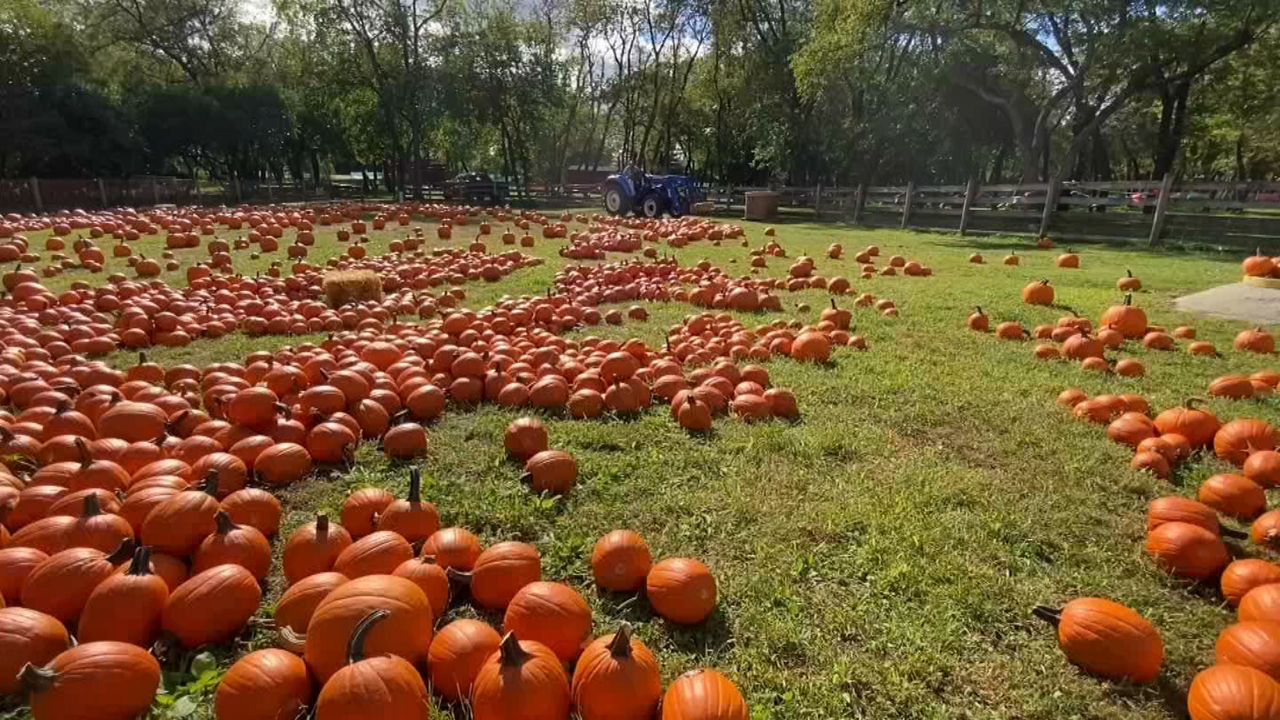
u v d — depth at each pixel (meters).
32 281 8.80
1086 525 3.49
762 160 32.62
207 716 2.30
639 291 9.07
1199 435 4.45
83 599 2.71
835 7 22.75
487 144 45.88
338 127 41.50
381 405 4.69
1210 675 2.28
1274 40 21.28
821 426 4.65
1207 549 3.08
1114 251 15.83
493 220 20.45
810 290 9.72
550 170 45.28
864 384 5.49
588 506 3.63
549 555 3.22
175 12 35.91
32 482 3.55
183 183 27.84
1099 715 2.36
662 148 45.25
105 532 3.02
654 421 4.68
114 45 36.31
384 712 2.03
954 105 27.11
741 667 2.53
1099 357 6.25
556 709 2.19
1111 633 2.48
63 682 2.17
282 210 20.45
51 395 4.66
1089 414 4.83
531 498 3.71
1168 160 25.28
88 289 8.57
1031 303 8.83
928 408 4.97
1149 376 5.88
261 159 38.19
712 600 2.75
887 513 3.51
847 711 2.34
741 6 31.42
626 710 2.17
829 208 27.44
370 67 36.06
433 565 2.79
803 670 2.52
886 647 2.61
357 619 2.35
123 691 2.22
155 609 2.60
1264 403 5.18
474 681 2.27
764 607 2.84
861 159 29.23
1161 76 20.72
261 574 3.01
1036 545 3.31
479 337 6.44
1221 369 6.12
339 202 29.67
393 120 35.34
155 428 4.26
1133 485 3.87
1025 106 26.61
